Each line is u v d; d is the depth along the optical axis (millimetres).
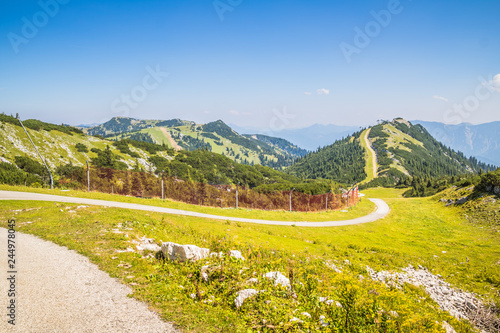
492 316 17312
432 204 72688
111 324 7348
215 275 11250
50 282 9422
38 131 148625
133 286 9656
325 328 8672
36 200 26453
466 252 34375
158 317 7945
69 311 7777
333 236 39156
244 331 7828
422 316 10234
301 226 42688
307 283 12680
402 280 22359
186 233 20891
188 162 178875
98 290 9125
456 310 18312
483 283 23594
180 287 10172
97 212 22250
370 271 23422
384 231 49688
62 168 105062
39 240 13969
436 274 25609
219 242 18531
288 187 108625
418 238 44719
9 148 118688
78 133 176875
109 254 12539
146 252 13789
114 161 140375
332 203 73500
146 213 27453
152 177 54438
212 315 8461
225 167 184500
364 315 9438
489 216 49031
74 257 11852
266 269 13250
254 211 47938
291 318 8602
